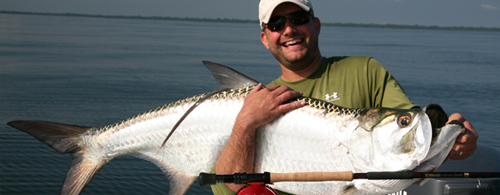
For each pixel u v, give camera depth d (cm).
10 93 3238
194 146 258
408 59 7575
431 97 3703
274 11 269
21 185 1527
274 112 230
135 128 275
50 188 1520
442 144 203
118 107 2900
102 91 3494
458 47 12800
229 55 7419
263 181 212
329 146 223
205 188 1466
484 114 3061
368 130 213
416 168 208
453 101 3553
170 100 3183
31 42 9125
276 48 275
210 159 256
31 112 2672
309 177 209
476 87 4444
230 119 248
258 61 6381
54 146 288
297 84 276
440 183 295
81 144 288
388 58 7556
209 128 253
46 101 3019
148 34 14625
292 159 233
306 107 232
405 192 305
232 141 237
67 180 287
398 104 245
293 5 267
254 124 232
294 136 232
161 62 6097
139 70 5056
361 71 264
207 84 4088
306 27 268
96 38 11475
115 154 283
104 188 1484
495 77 5459
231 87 252
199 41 11538
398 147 205
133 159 1770
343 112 224
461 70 6119
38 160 1762
